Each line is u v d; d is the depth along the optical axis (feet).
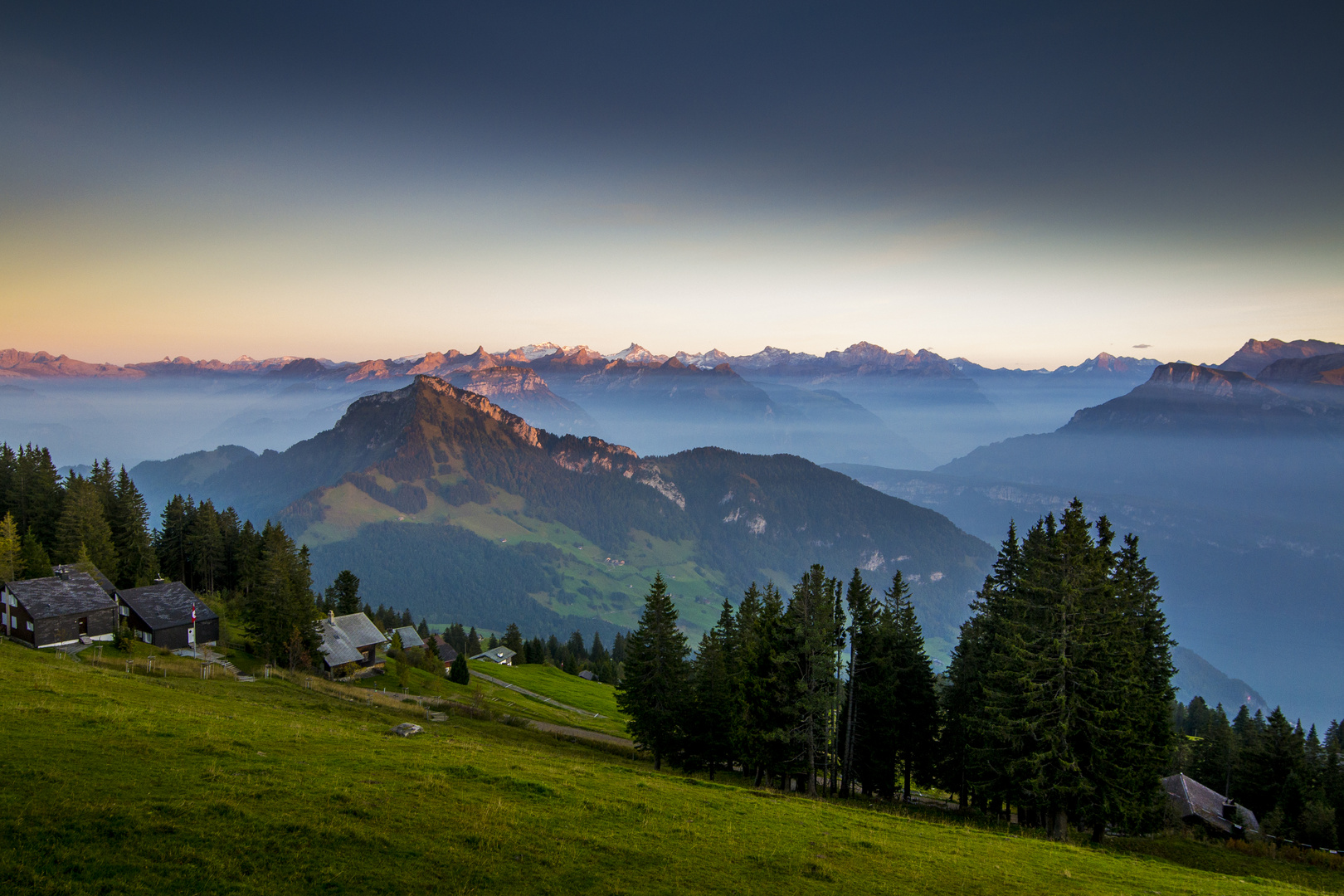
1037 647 144.15
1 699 96.78
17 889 50.16
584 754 195.42
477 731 195.42
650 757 211.20
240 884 56.03
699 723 186.50
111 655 199.21
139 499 362.33
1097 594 141.79
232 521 419.33
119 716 95.76
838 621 172.35
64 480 381.60
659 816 91.04
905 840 100.37
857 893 74.95
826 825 102.37
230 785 74.64
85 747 79.97
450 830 73.67
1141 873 101.81
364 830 69.36
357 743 107.45
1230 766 263.49
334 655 270.26
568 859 72.02
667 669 187.01
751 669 173.68
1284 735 211.20
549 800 89.97
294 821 68.49
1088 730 133.90
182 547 376.07
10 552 240.94
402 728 135.03
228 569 392.27
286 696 180.14
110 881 53.11
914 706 181.88
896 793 197.67
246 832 64.69
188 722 102.22
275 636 243.40
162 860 57.57
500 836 74.08
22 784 66.18
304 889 57.41
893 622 190.39
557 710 323.57
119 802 65.98
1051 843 117.50
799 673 166.71
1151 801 148.87
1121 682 134.92
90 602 216.54
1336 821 193.47
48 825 59.16
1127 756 135.44
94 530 307.17
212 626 252.83
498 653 513.45
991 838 113.80
